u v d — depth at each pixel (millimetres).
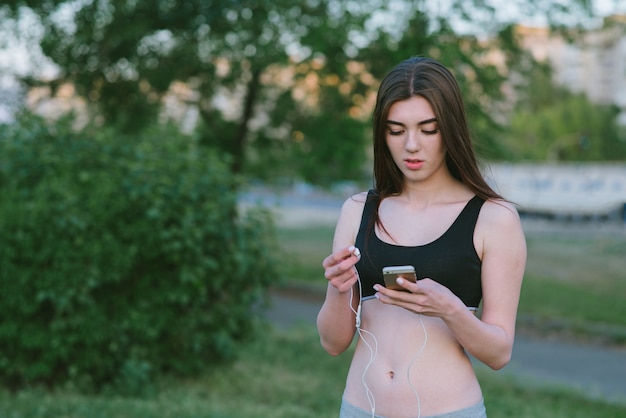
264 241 6156
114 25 11000
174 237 5289
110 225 5184
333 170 12695
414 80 1887
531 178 31562
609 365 8133
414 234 1939
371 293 1979
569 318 10617
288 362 6891
